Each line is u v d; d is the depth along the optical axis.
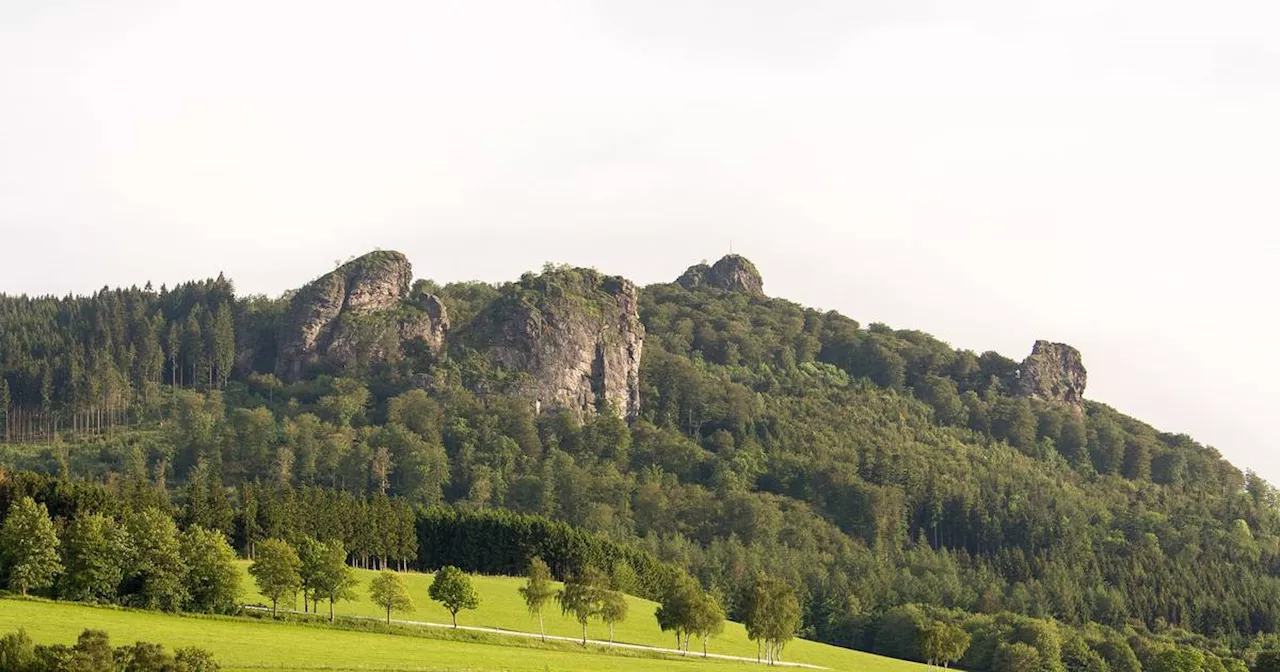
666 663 167.00
